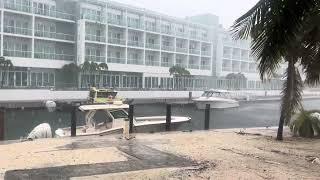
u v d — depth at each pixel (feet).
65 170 29.94
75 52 176.55
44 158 34.09
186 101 163.32
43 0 167.84
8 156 34.68
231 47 258.37
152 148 40.63
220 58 252.01
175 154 37.52
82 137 50.42
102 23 180.96
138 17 204.54
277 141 49.55
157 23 214.28
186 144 44.21
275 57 27.09
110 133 56.54
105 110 60.03
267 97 211.82
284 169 32.37
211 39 252.01
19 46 156.56
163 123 65.51
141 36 202.49
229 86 249.34
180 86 221.05
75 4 179.01
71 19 176.76
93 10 183.73
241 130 62.85
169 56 220.23
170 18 222.07
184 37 225.97
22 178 27.32
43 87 151.12
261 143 47.24
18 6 155.12
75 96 150.10
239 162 34.68
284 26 25.29
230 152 39.88
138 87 199.52
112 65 185.57
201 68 237.25
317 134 54.19
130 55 197.88
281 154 39.88
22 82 155.53
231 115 124.06
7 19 153.48
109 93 104.88
